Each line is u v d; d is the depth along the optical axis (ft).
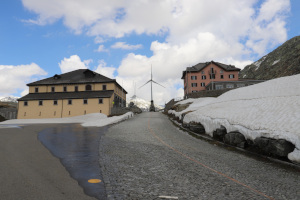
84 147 34.04
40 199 13.82
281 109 38.65
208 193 16.08
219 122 47.42
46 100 163.43
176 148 35.29
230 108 54.60
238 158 30.42
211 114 55.72
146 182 18.20
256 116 40.27
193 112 70.90
